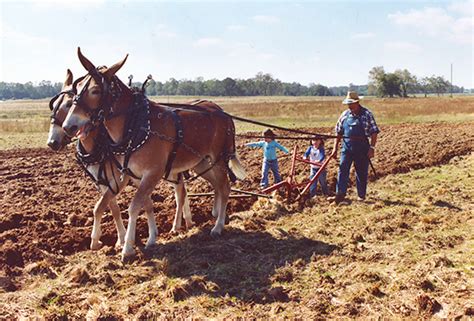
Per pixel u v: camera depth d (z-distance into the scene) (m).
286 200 9.48
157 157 6.87
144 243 7.57
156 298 5.61
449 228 7.61
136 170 6.84
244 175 8.52
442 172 12.30
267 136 10.50
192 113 7.54
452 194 9.70
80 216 8.69
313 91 154.88
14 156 17.09
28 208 9.48
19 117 46.41
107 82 6.56
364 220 8.24
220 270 6.34
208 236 7.62
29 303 5.54
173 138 7.05
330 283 5.86
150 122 6.88
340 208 9.14
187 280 5.98
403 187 10.80
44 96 191.88
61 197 10.41
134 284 6.07
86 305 5.46
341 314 5.14
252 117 34.41
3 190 11.11
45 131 27.52
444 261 6.09
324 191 10.28
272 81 147.50
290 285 5.91
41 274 6.43
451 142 17.52
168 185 11.62
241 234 7.86
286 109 41.22
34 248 7.15
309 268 6.38
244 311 5.31
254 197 10.15
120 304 5.49
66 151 18.06
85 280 6.14
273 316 5.14
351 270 6.21
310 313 5.17
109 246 7.51
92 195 10.61
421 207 8.84
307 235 7.67
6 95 188.12
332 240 7.40
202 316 5.17
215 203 8.34
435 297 5.32
